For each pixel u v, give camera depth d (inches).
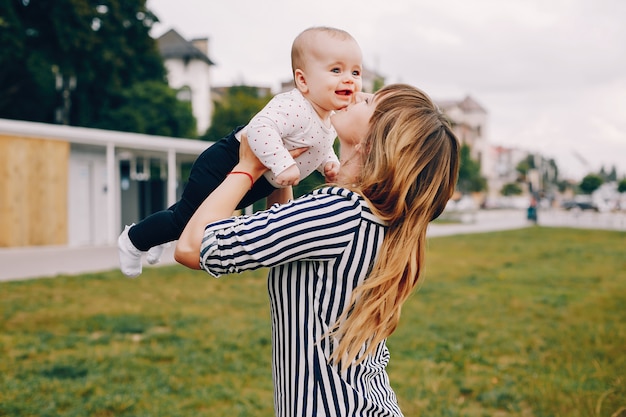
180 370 213.3
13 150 561.9
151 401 183.6
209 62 2116.1
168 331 275.0
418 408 178.2
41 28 1073.5
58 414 171.5
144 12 1179.9
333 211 60.1
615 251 704.4
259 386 201.9
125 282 406.3
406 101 66.1
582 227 1286.9
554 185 4692.4
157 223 73.5
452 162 65.9
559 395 184.7
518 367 223.3
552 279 462.9
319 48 72.8
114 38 1136.2
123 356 227.6
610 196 2864.2
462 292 397.7
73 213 641.0
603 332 273.0
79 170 650.2
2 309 306.2
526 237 936.3
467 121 4131.4
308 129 72.9
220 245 59.4
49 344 242.5
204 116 2094.0
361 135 67.5
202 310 322.0
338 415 59.6
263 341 253.8
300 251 59.4
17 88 1148.5
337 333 60.5
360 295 61.3
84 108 1246.3
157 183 816.3
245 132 67.8
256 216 60.5
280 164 65.8
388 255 61.4
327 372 60.2
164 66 1380.4
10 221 562.9
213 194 64.8
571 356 232.2
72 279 407.8
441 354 239.3
